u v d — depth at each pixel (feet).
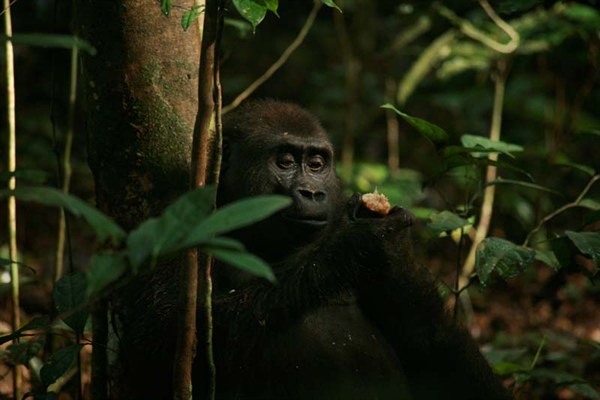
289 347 18.01
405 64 48.88
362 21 47.93
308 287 17.20
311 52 54.65
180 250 10.43
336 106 48.80
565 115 44.19
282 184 19.77
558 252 20.20
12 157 19.72
